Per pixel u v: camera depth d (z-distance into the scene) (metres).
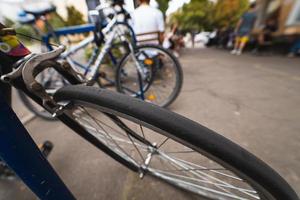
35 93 0.42
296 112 1.50
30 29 1.45
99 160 1.08
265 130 1.28
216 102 1.77
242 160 0.36
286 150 1.07
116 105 0.37
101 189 0.90
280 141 1.15
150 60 1.47
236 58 4.36
